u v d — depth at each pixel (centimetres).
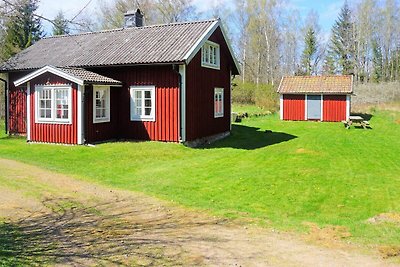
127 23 2392
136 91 1858
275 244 661
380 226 778
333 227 766
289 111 3397
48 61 2061
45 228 727
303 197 1051
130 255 601
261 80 5981
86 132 1722
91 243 652
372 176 1315
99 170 1297
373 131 2631
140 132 1858
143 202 926
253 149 1836
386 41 6406
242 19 6038
